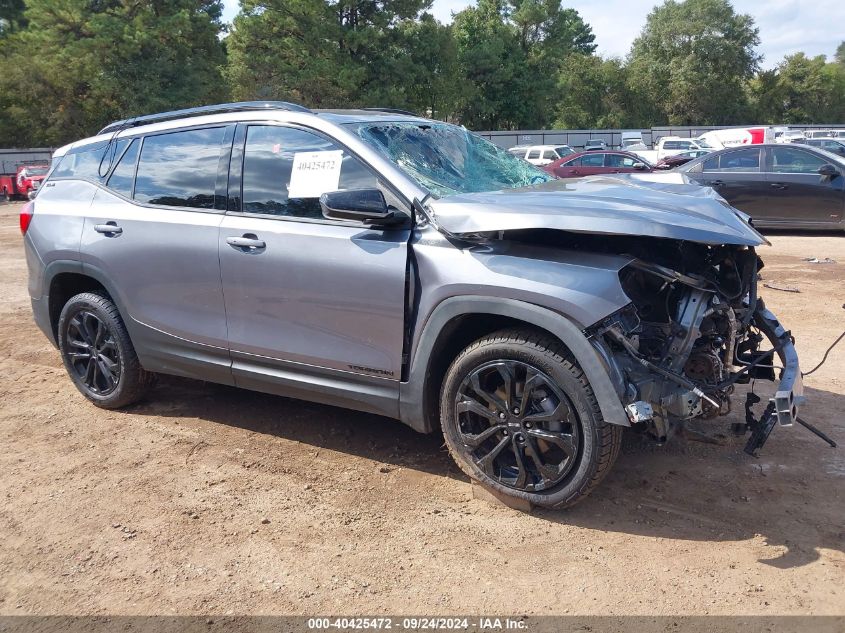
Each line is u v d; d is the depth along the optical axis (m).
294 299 3.72
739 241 2.99
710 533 3.18
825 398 4.73
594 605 2.72
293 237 3.70
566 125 69.19
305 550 3.15
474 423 3.46
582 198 3.32
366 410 3.72
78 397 5.10
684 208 3.23
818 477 3.65
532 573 2.93
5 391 5.26
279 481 3.78
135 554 3.15
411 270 3.38
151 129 4.47
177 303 4.20
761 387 4.85
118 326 4.55
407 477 3.79
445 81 42.91
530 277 3.09
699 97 67.38
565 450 3.15
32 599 2.87
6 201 30.33
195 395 5.05
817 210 11.62
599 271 3.04
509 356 3.23
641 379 3.13
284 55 40.22
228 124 4.10
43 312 4.91
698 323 3.16
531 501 3.33
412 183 3.49
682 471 3.74
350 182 3.62
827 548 3.04
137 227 4.29
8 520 3.46
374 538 3.22
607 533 3.20
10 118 43.09
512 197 3.36
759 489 3.54
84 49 36.75
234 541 3.22
